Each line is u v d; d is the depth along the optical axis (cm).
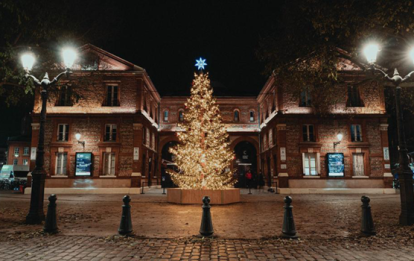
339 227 872
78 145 2361
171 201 1578
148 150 2711
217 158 1617
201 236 731
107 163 2372
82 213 1166
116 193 2273
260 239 720
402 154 901
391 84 1116
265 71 1369
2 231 795
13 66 1252
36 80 938
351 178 2297
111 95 2458
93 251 609
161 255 583
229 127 3291
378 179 2311
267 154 2836
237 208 1362
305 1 1052
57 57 1441
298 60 1296
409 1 847
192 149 1605
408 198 877
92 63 2370
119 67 2469
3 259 552
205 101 1662
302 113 2333
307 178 2281
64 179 2319
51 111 2412
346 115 2341
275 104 2548
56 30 1270
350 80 2375
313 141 2347
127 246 647
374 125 2377
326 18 1000
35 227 843
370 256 575
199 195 1505
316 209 1297
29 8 1109
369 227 757
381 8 888
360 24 1003
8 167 3559
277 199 1772
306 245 661
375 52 908
